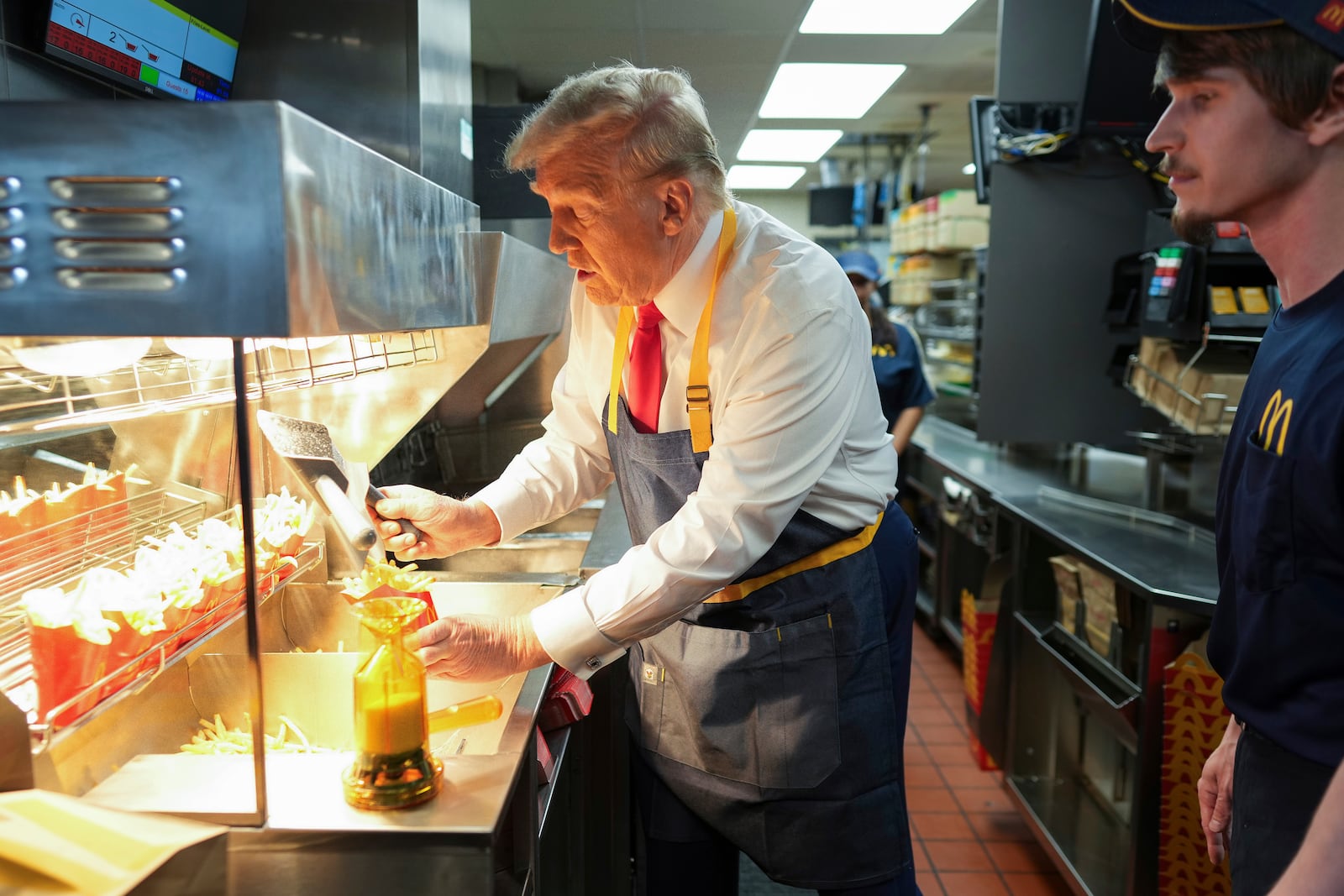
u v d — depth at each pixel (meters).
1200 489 2.55
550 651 1.19
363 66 1.69
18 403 1.00
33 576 1.04
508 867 1.15
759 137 3.99
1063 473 3.53
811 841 1.46
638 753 1.67
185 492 1.34
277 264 0.71
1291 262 1.02
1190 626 2.00
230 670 1.27
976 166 3.37
